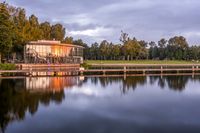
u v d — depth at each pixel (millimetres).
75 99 26266
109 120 18922
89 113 20859
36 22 84312
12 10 69562
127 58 122312
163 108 22750
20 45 63812
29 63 57562
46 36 94125
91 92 31047
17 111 21062
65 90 31984
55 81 41500
